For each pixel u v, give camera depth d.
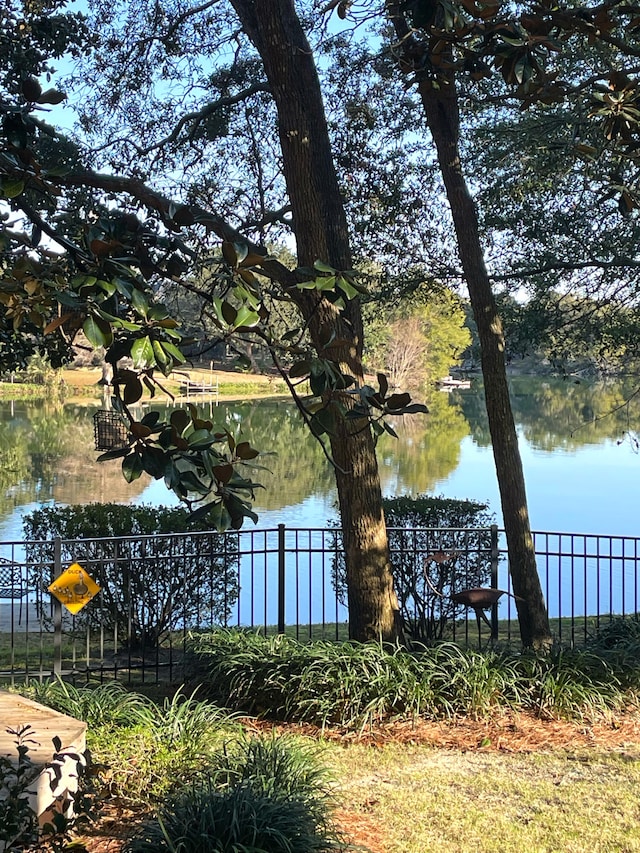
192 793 4.47
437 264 10.70
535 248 10.57
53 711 5.09
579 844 4.57
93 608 8.71
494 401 8.05
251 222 8.47
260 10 6.87
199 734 5.53
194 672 7.52
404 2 3.76
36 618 11.03
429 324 48.62
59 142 7.31
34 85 2.41
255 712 6.70
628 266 10.03
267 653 6.96
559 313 10.89
